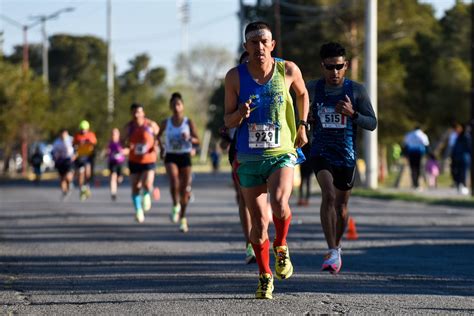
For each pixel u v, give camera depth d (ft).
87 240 97.71
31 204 172.35
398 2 288.51
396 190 207.62
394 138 288.30
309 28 292.61
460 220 122.31
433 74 328.08
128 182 297.12
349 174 67.15
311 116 67.15
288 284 62.54
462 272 69.36
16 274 69.56
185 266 73.20
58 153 184.85
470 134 197.67
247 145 55.67
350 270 70.49
